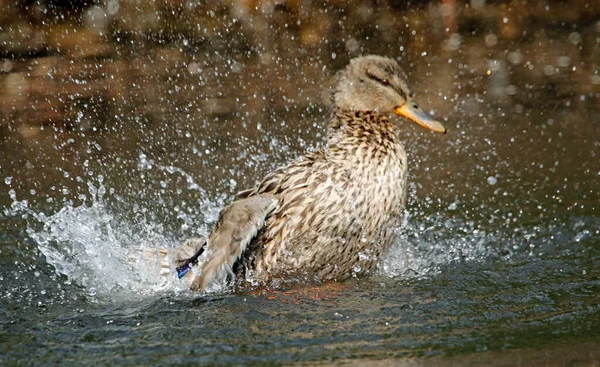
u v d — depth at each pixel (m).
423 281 9.34
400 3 19.33
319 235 9.02
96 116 14.72
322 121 14.56
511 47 18.16
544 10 19.72
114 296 9.12
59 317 8.50
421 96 16.05
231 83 16.03
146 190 12.43
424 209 11.75
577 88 16.19
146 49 17.09
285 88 15.93
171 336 7.95
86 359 7.50
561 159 13.30
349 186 9.01
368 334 7.83
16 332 8.13
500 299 8.66
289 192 9.05
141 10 18.05
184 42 17.48
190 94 15.66
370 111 9.63
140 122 14.61
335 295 8.92
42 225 11.30
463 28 18.92
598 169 12.76
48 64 16.30
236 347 7.63
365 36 18.30
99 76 16.03
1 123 14.40
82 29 17.48
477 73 16.97
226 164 13.31
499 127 14.68
